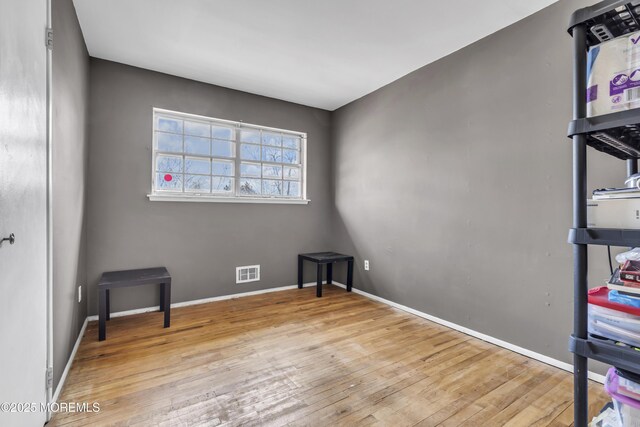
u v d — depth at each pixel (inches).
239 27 96.9
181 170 135.7
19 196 46.8
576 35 37.1
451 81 111.3
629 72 33.8
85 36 101.9
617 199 35.0
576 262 37.0
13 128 44.5
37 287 55.0
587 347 35.7
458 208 108.7
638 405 34.7
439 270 115.2
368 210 150.2
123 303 120.8
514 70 92.9
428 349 93.5
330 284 172.7
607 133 38.5
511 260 93.5
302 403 67.4
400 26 95.4
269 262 156.1
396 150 134.8
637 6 33.3
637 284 34.1
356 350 92.6
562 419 62.6
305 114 167.2
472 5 85.0
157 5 86.5
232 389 72.2
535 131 88.0
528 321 89.4
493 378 77.7
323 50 110.3
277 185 161.2
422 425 60.9
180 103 132.7
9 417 42.8
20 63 47.3
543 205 86.4
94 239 115.6
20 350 47.1
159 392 70.7
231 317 119.2
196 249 136.5
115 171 119.7
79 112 95.7
